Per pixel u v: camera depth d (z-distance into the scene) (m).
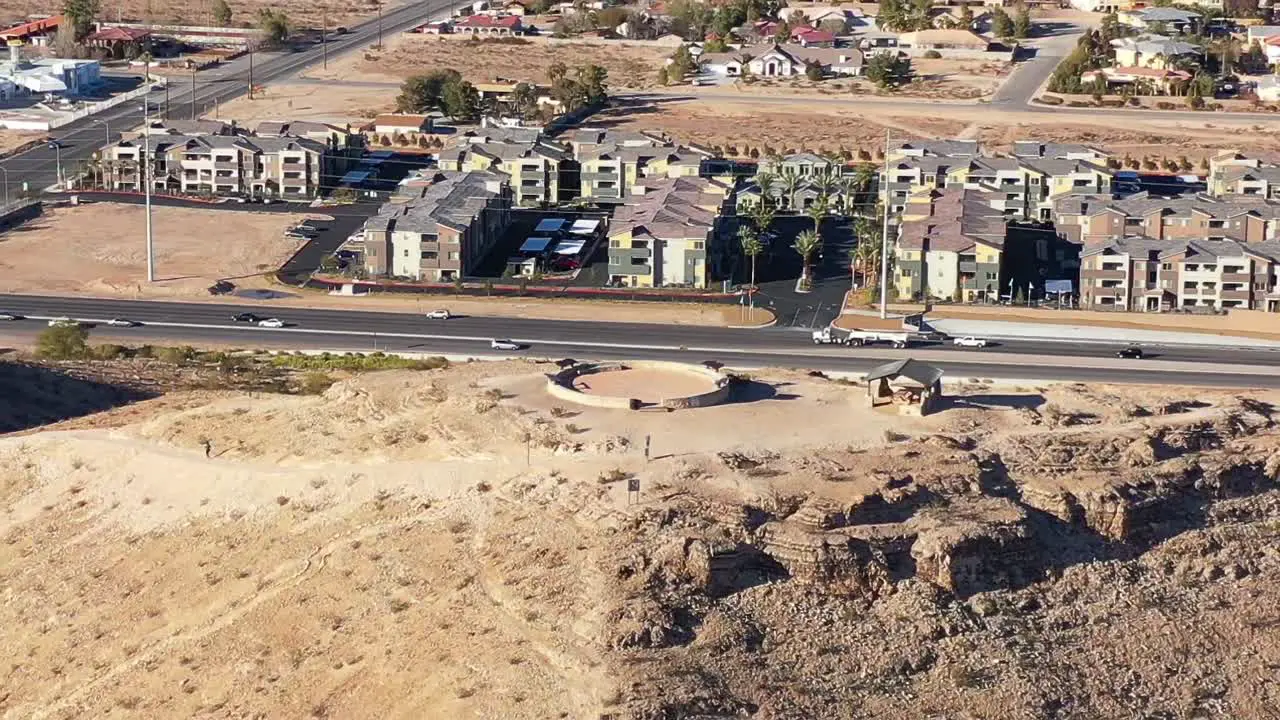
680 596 145.38
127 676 148.75
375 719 137.00
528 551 150.62
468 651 141.00
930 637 145.25
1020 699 140.50
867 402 175.50
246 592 155.50
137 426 187.12
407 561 152.88
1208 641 149.88
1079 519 158.62
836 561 147.50
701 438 165.12
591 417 169.88
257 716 140.00
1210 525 162.50
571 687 135.88
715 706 134.88
